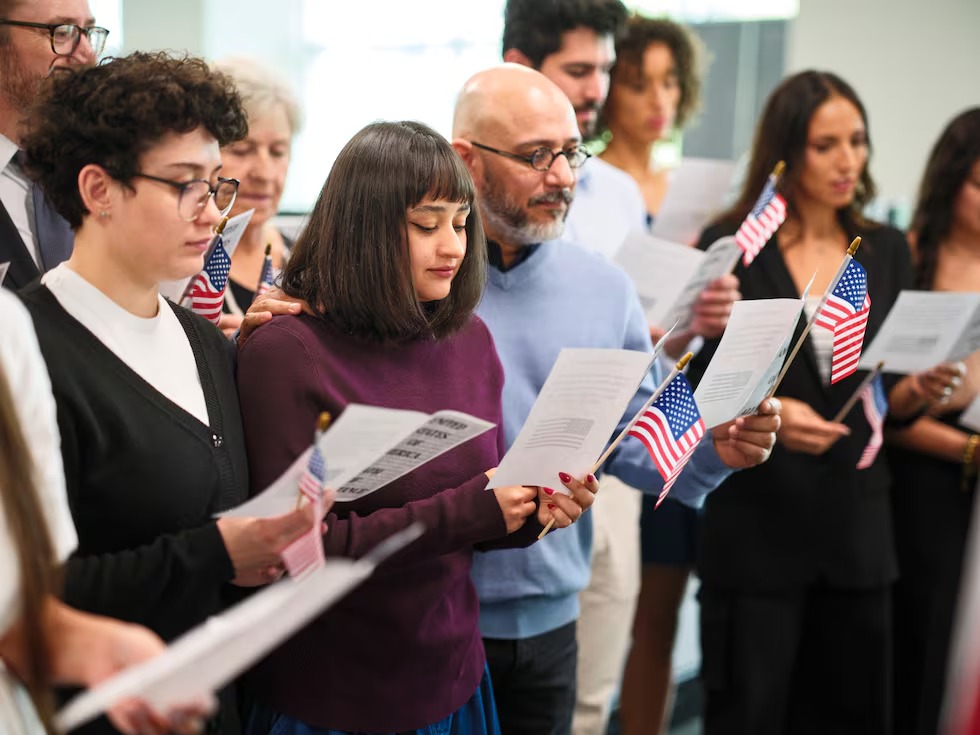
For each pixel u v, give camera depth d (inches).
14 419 45.2
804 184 107.3
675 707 136.2
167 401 57.1
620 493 107.6
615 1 110.8
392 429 54.7
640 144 134.1
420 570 66.9
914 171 257.8
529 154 80.4
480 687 73.9
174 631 56.2
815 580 104.5
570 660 85.9
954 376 104.0
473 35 313.3
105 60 57.7
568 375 61.2
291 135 99.6
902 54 256.5
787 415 100.3
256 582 59.1
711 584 106.3
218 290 71.3
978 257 115.3
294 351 64.2
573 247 87.4
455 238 66.1
